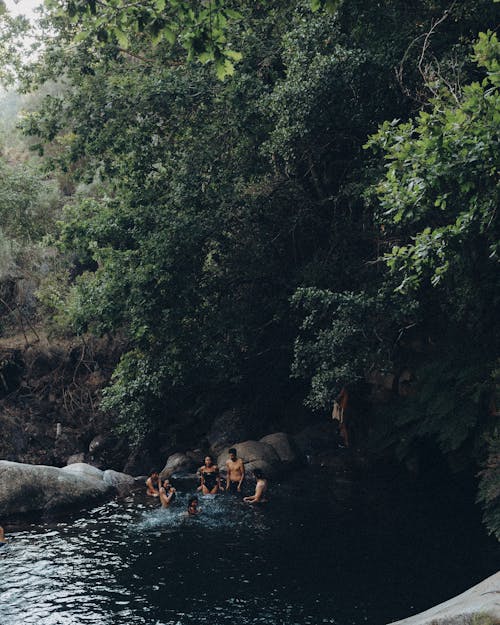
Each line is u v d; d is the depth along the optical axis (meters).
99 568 11.20
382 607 9.32
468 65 12.99
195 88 15.66
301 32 13.98
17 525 13.94
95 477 16.72
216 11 6.61
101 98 16.41
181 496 16.08
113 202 17.25
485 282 12.37
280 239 18.12
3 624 9.05
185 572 10.90
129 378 18.69
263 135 15.86
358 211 16.91
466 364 14.68
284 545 12.13
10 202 24.23
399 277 13.69
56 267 26.02
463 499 14.81
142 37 16.88
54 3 7.40
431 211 11.64
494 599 4.03
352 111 14.49
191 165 16.06
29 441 22.70
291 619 8.99
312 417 21.59
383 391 17.73
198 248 16.45
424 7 14.36
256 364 20.48
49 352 24.16
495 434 12.79
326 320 17.58
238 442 20.30
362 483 16.62
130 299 15.98
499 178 8.02
